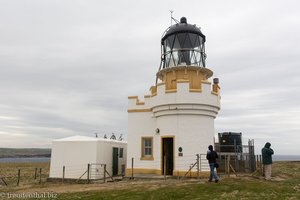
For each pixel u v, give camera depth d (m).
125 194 16.09
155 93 24.00
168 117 23.33
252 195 14.94
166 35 25.72
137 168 24.72
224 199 14.22
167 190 16.31
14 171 46.59
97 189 18.55
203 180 19.38
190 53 25.06
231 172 24.62
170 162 23.34
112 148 28.89
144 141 25.14
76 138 27.83
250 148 25.56
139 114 25.59
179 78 24.70
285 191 15.91
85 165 26.17
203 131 23.05
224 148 25.77
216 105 23.72
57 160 26.92
